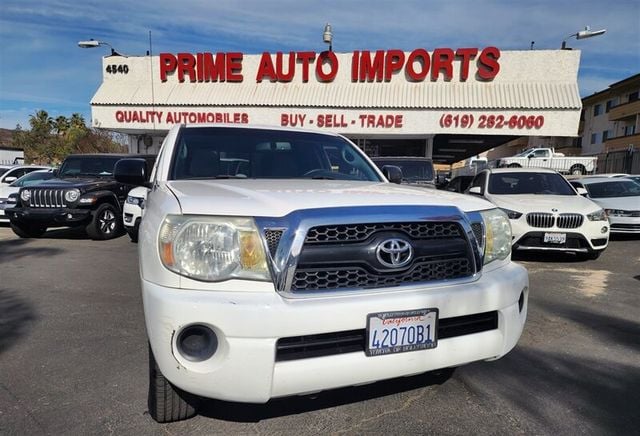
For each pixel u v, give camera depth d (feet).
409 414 8.27
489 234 8.10
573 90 54.95
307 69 59.26
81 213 28.02
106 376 9.68
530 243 21.98
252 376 6.09
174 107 60.29
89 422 7.89
